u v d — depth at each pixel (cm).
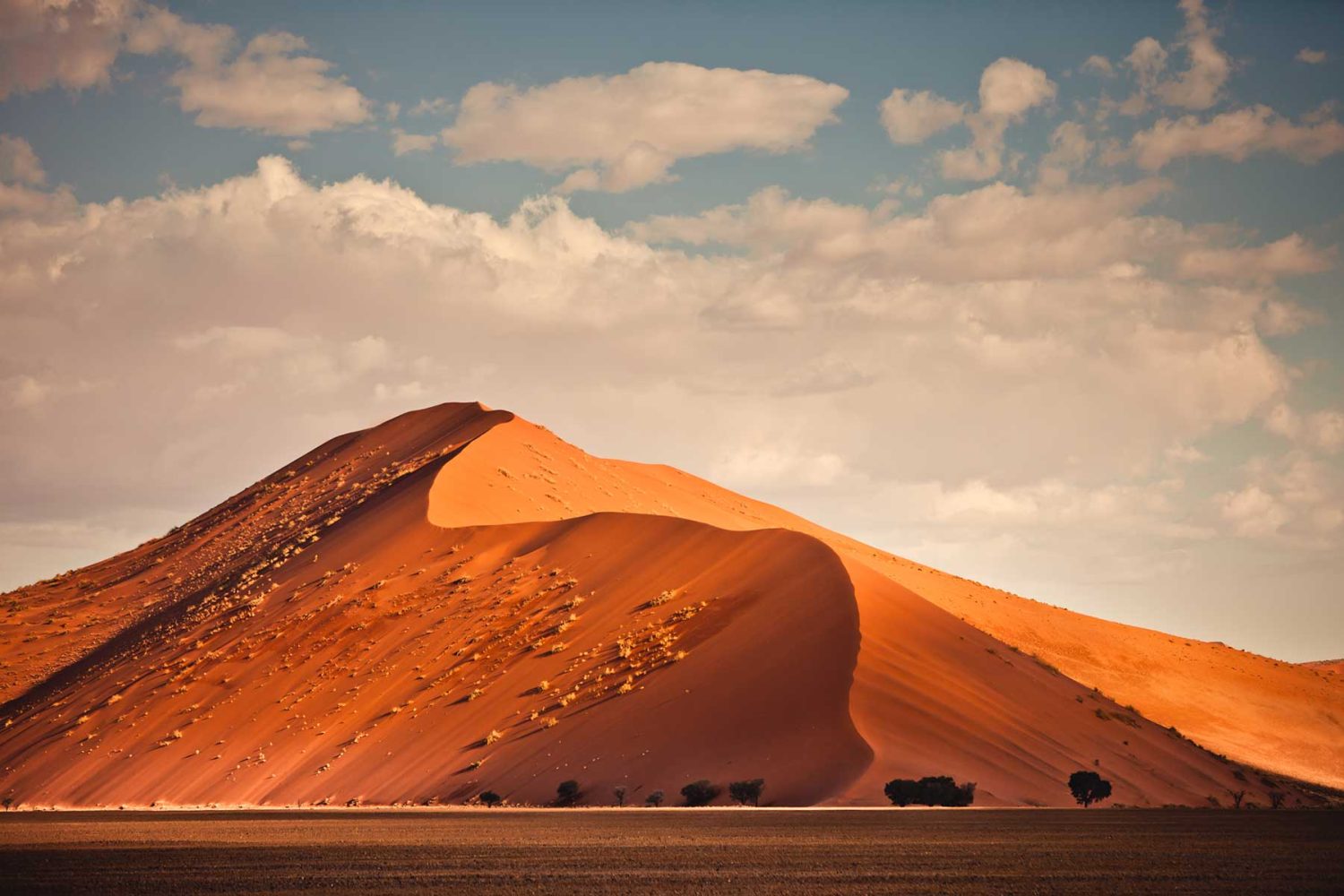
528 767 12425
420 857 6612
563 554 17425
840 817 9275
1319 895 5066
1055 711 13462
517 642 15450
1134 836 7806
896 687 12475
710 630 14038
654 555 16462
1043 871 5822
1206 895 5047
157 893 5281
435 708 14550
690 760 11719
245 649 17800
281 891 5306
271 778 14312
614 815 9781
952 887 5275
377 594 18012
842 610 13600
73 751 16812
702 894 5100
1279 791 14100
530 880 5578
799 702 12169
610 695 13288
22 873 6109
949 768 11462
